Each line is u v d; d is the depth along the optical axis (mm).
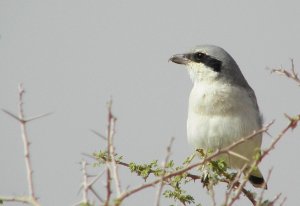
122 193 5449
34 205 5539
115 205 5367
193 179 8641
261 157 6512
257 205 6504
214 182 8375
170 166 7852
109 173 5555
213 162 8609
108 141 5934
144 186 5504
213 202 6047
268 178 6492
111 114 5980
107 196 5469
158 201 5238
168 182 7738
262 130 6672
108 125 5957
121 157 8203
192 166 6316
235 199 5973
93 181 5586
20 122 6055
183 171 6199
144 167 8070
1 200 5570
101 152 7168
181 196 7672
